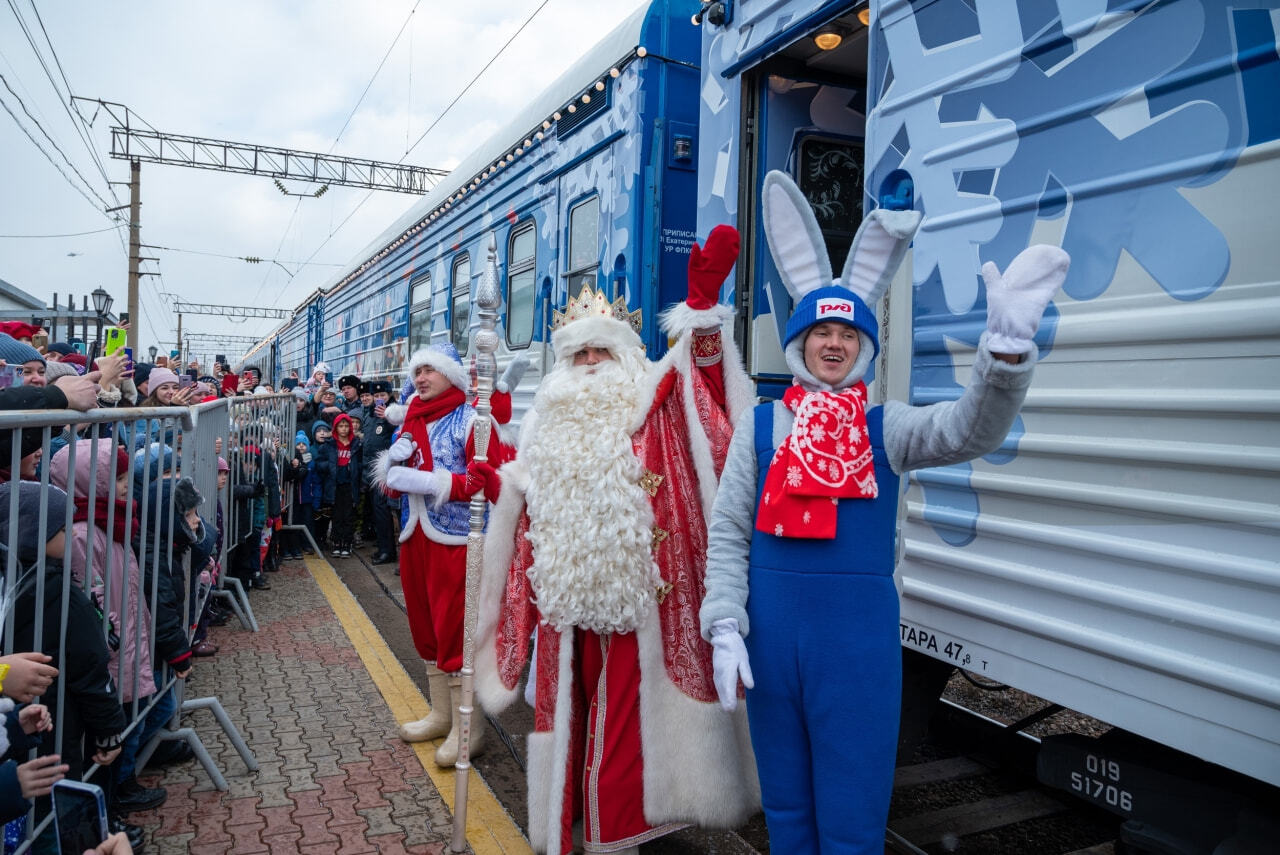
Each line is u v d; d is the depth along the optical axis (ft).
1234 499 5.91
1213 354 6.04
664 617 8.71
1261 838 6.95
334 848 9.60
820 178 13.19
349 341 45.34
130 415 9.44
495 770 11.75
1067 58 7.12
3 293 75.97
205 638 16.43
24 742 7.00
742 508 6.90
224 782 11.02
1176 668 6.18
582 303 9.77
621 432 8.90
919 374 8.59
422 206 31.22
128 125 78.79
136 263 81.10
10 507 7.06
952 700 14.37
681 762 8.58
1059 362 7.13
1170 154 6.32
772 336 12.44
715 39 12.92
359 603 20.88
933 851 9.53
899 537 8.72
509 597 9.73
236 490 19.85
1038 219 7.34
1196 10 6.16
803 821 6.66
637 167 15.26
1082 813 10.32
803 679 6.43
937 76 8.40
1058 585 7.08
